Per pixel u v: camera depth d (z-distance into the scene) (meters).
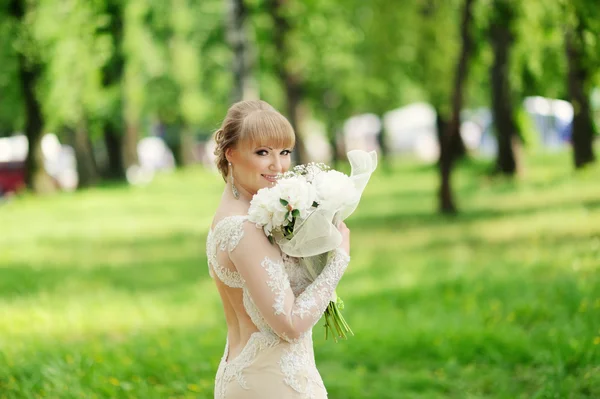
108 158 34.12
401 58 22.00
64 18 23.59
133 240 15.57
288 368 3.11
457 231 14.05
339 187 3.11
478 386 6.07
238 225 3.09
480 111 39.22
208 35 34.84
